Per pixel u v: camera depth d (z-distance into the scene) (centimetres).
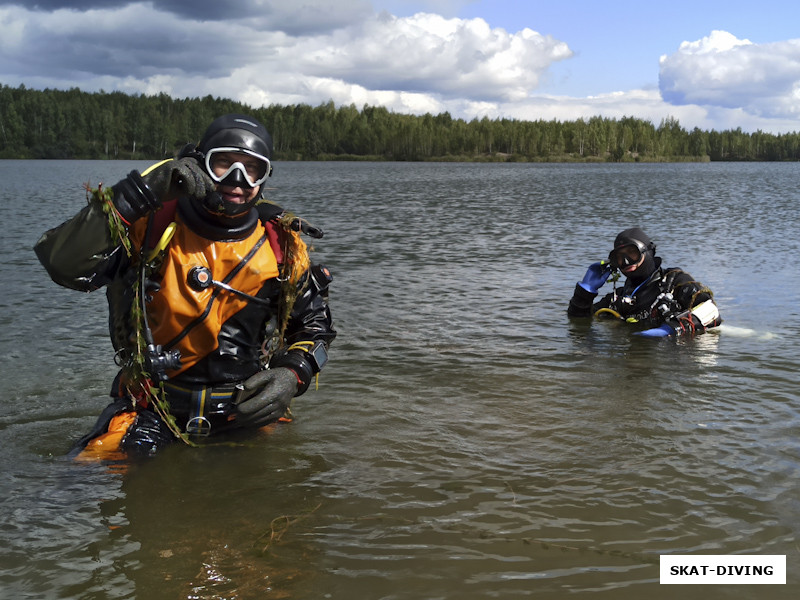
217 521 282
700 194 3156
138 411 366
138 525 278
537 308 730
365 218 1825
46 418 405
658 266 663
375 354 546
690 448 360
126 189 309
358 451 358
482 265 1015
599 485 316
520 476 326
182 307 344
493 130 19462
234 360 365
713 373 499
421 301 756
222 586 236
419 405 430
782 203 2489
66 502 299
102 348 553
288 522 281
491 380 481
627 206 2333
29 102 16162
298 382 368
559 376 492
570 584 238
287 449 360
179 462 342
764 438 373
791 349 565
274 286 364
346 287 833
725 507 294
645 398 441
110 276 344
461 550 259
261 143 330
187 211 342
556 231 1505
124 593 231
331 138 19425
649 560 253
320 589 234
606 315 685
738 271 945
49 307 697
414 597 229
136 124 16600
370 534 271
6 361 514
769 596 231
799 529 276
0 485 315
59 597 229
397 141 19112
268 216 362
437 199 2706
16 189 3175
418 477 326
